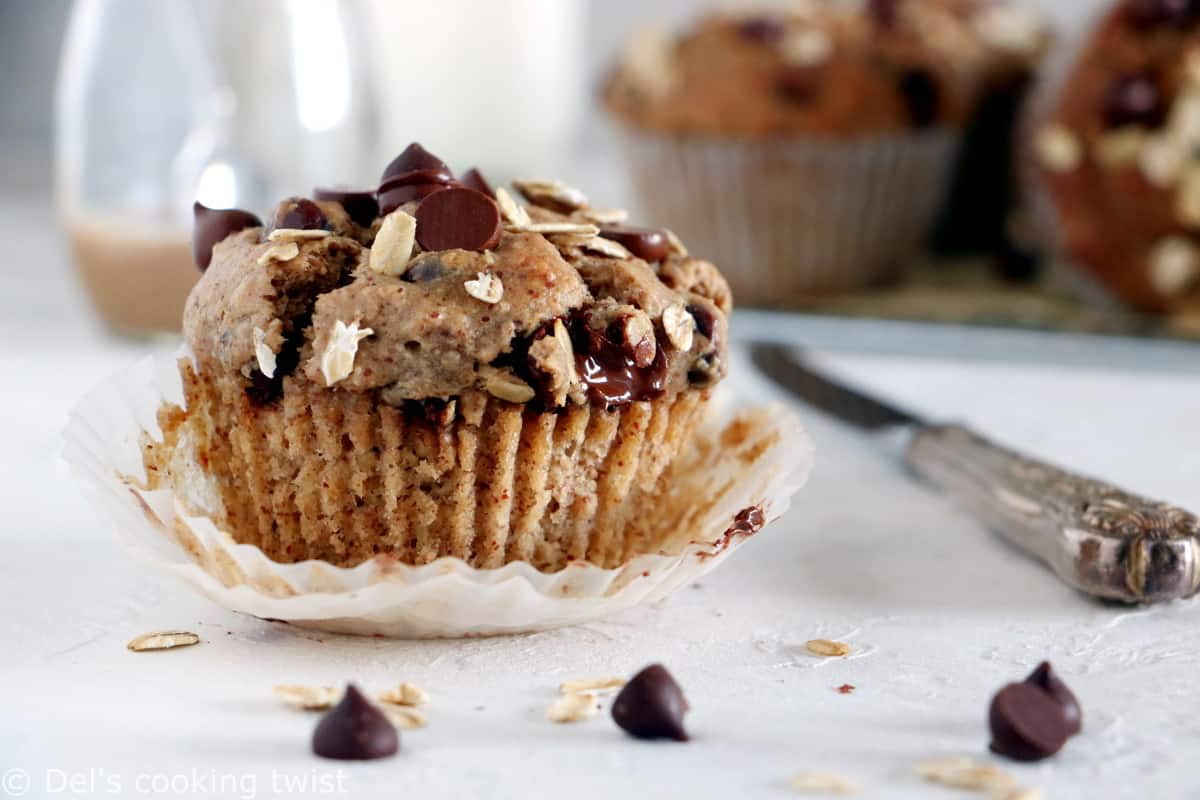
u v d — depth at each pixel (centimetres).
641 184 63
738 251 61
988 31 66
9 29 92
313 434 37
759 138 57
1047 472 40
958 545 41
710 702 34
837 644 36
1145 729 34
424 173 37
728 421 41
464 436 36
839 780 32
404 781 32
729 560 40
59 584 38
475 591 35
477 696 34
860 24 60
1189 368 53
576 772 32
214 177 53
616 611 37
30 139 94
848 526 42
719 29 60
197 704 34
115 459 38
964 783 32
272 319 36
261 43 53
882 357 54
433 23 70
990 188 67
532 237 37
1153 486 44
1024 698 33
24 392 50
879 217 60
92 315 56
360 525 37
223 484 38
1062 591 38
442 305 36
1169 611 38
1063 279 62
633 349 36
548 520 37
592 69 94
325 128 54
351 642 36
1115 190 55
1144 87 54
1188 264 55
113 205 53
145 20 52
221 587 36
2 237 76
